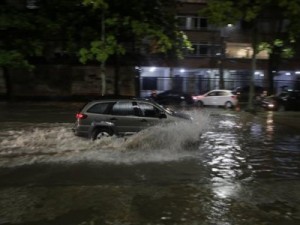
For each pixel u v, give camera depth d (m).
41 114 23.78
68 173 9.81
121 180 9.22
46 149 12.62
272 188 8.77
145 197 7.95
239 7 27.97
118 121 13.38
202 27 44.59
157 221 6.64
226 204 7.58
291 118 24.34
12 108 27.88
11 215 6.88
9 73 37.16
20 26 29.55
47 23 30.41
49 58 38.69
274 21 43.91
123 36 34.38
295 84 44.84
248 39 45.47
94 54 27.94
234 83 45.19
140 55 40.59
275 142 15.11
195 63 44.19
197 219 6.76
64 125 18.52
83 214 6.96
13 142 13.80
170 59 42.16
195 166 10.79
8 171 9.98
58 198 7.83
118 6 29.77
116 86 39.03
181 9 43.84
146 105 13.61
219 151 13.02
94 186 8.70
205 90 43.56
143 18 29.75
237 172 10.26
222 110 30.08
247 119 23.34
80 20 31.92
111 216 6.87
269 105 30.83
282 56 40.12
